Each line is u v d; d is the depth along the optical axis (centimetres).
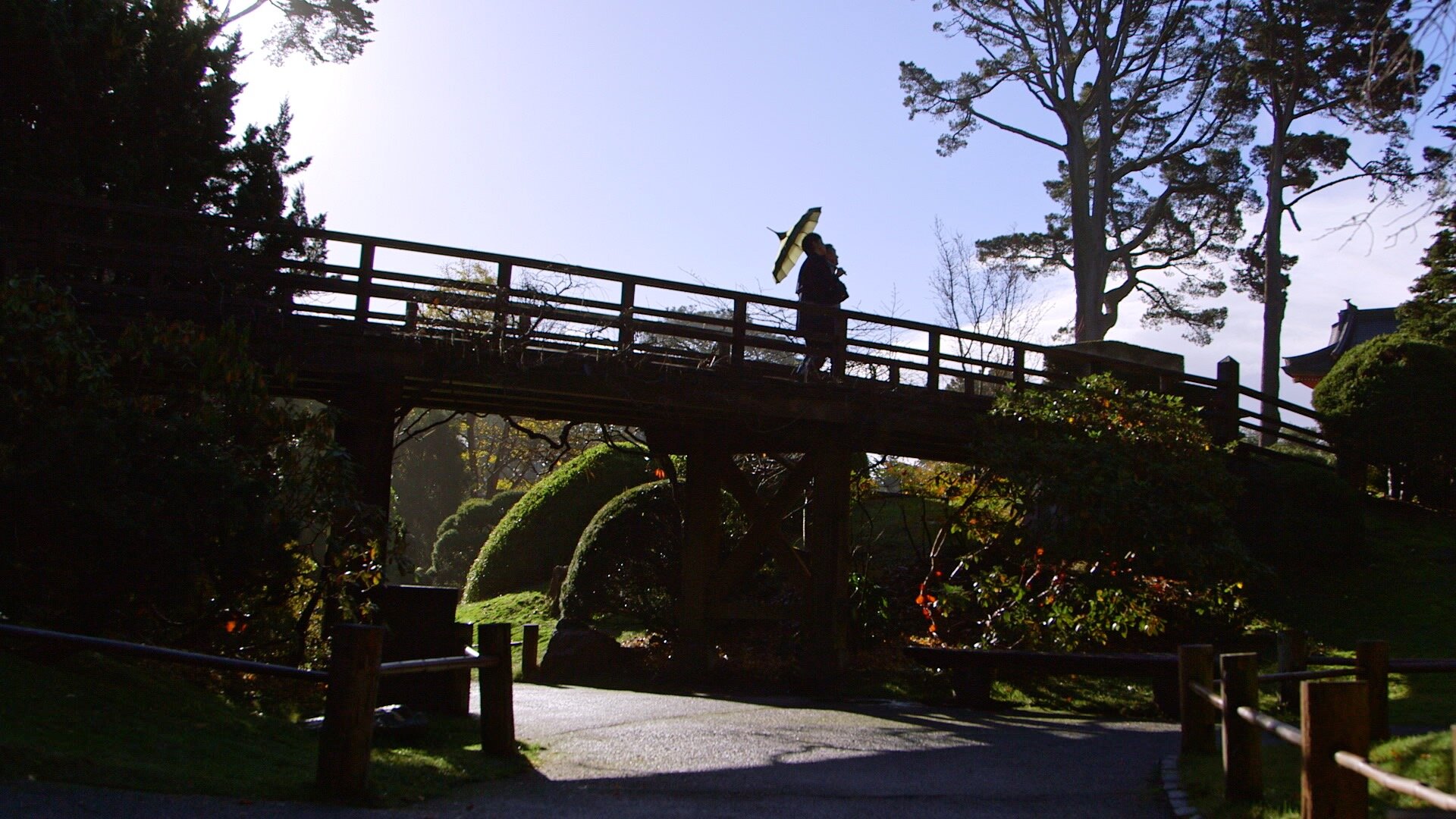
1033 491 1267
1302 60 2212
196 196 1445
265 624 902
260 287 1189
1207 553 1261
